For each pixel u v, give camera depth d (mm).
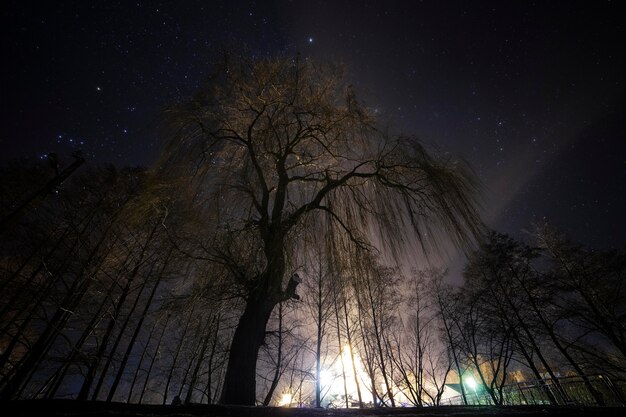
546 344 15008
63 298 8570
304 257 5625
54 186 6938
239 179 5898
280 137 6168
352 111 6035
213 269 5578
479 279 15812
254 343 4281
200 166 5699
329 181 5945
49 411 1562
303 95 6086
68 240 8398
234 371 3961
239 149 6039
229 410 2016
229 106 5852
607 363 11781
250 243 5391
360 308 5766
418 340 12797
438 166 5734
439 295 15344
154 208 5312
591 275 14117
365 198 6098
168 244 5449
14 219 6562
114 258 8289
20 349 9477
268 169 6227
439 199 5398
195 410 1928
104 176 8961
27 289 8062
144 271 9336
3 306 7996
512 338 14055
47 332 7875
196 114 5840
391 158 5984
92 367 8797
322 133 5934
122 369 9648
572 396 10539
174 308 5371
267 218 5324
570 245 15352
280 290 4828
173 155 5656
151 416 1707
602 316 12992
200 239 5375
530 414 2225
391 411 2324
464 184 5574
